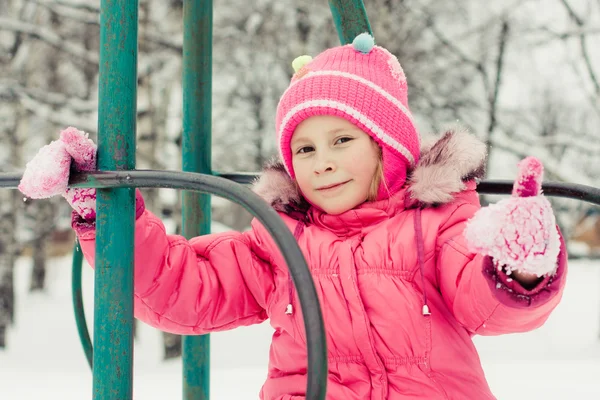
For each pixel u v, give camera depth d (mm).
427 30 8891
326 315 1304
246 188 863
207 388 1501
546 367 4469
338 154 1405
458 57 8875
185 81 1557
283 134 1468
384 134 1421
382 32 7949
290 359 1347
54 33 8445
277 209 1515
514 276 979
